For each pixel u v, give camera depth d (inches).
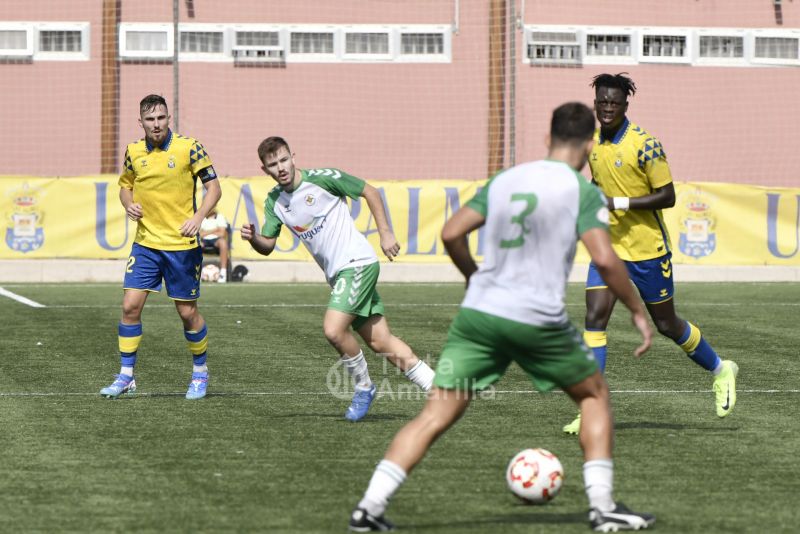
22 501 639.1
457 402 577.3
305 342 1363.2
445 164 2541.8
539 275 561.6
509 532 577.9
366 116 2532.0
